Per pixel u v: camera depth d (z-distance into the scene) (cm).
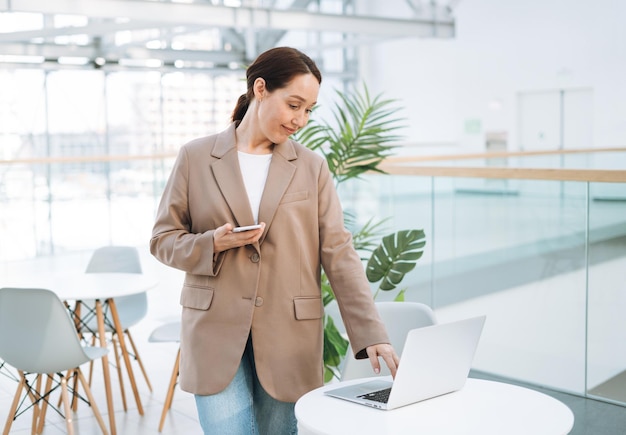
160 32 1519
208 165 221
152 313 608
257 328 216
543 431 178
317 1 1744
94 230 770
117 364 414
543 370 421
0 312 332
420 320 271
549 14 1387
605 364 390
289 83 210
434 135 1612
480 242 464
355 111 375
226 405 215
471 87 1528
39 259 737
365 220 590
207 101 1529
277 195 217
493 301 451
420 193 495
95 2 779
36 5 740
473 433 176
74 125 1416
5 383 451
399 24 1135
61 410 405
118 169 775
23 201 725
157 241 220
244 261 215
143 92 1472
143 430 375
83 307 443
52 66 1270
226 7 898
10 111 1363
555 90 1409
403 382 191
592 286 394
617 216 377
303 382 220
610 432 350
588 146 1373
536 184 432
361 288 221
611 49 1311
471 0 1507
